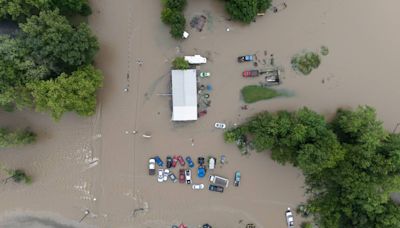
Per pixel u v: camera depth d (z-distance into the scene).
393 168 32.97
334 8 37.41
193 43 37.34
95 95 36.78
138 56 37.56
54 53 31.91
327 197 37.41
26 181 38.06
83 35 32.69
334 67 37.72
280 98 37.81
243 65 37.53
